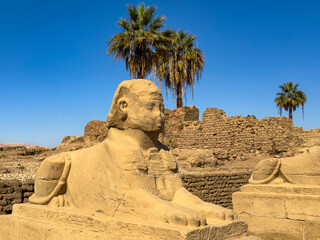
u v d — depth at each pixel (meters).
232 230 3.25
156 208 3.25
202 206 3.47
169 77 23.27
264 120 19.84
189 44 23.23
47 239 3.78
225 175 11.59
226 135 20.73
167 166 3.85
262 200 5.72
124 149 3.64
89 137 17.56
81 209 4.02
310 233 5.11
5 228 4.52
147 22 16.45
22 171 11.21
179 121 23.02
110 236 3.29
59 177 4.37
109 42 16.08
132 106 3.87
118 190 3.55
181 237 2.79
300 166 5.64
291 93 30.47
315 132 19.02
